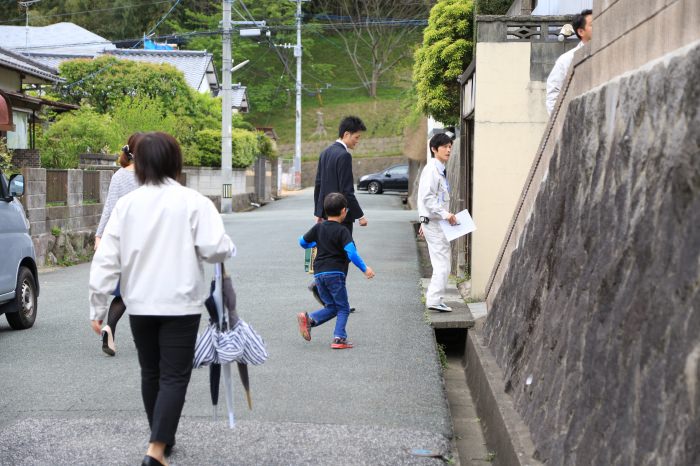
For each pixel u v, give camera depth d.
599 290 3.86
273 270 12.23
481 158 9.20
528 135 9.16
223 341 4.36
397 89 67.38
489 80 9.15
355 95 67.38
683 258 2.95
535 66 9.11
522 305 5.70
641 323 3.23
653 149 3.53
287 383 6.08
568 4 10.85
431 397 5.74
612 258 3.78
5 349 7.32
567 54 7.59
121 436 4.93
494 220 9.21
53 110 25.61
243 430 5.03
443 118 16.30
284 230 19.36
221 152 31.23
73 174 15.85
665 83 3.46
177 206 4.16
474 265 9.24
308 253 9.41
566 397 4.00
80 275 12.99
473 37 15.44
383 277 11.47
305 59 69.44
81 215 16.27
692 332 2.76
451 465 4.62
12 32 45.25
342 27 63.53
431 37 15.84
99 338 7.75
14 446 4.76
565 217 4.94
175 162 4.29
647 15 3.86
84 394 5.82
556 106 5.74
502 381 5.65
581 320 4.06
